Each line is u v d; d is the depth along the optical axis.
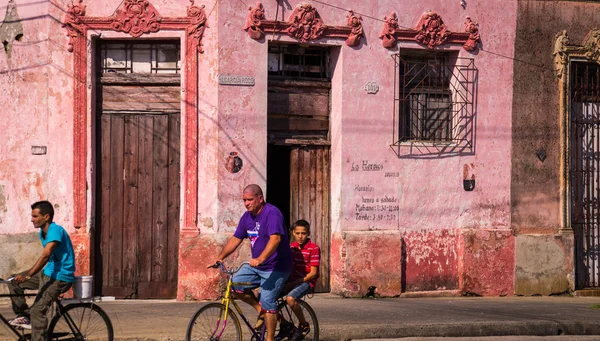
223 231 12.66
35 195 12.44
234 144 12.73
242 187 12.77
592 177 14.91
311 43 13.18
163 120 12.80
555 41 14.65
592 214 14.92
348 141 13.36
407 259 13.70
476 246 14.06
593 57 14.81
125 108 12.77
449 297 13.88
